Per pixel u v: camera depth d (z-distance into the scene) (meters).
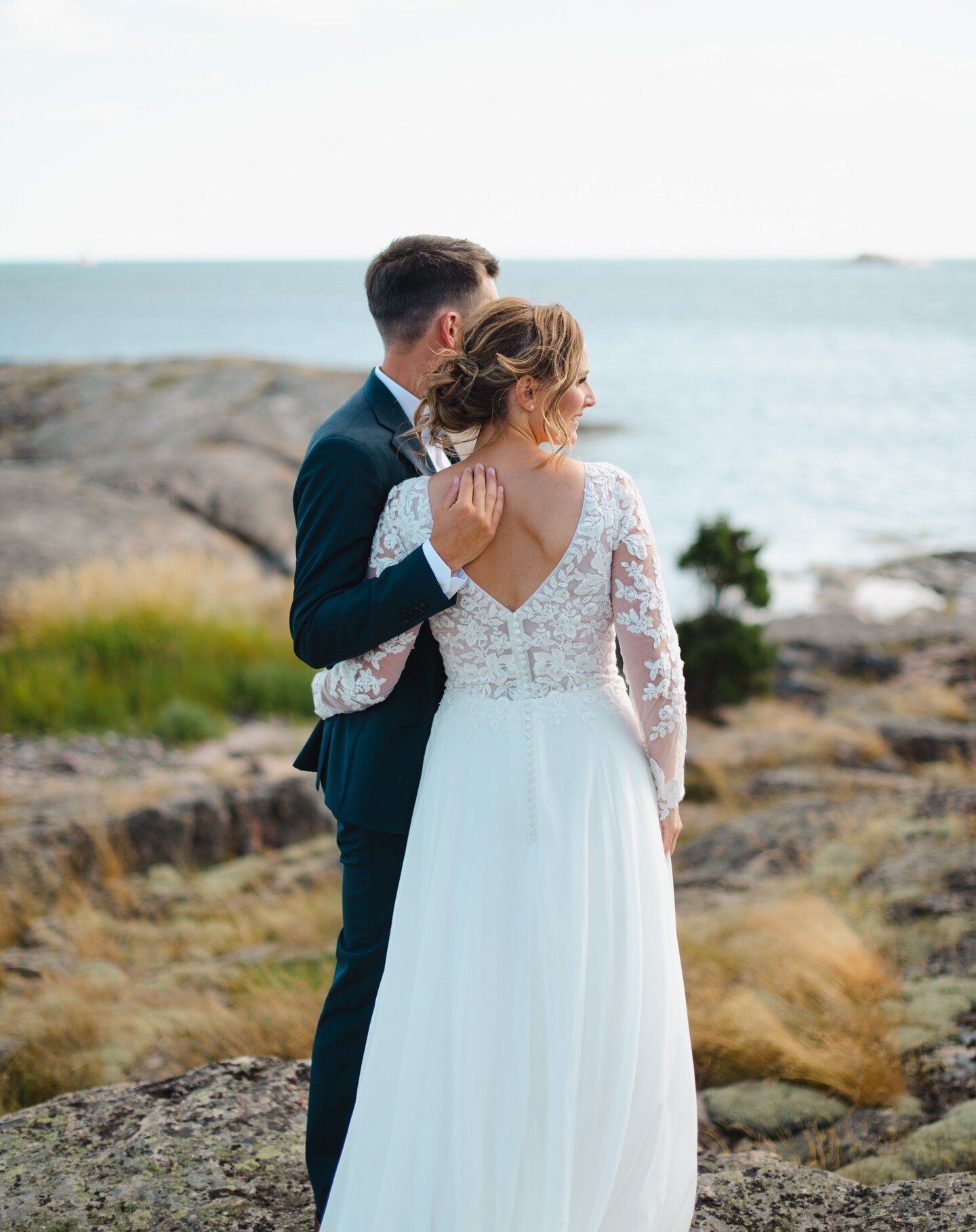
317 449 1.91
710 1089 3.40
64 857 6.38
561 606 1.81
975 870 4.80
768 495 26.73
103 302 157.62
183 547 15.92
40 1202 2.15
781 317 115.06
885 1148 2.92
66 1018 4.42
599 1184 1.74
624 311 126.31
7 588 12.72
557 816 1.79
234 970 5.08
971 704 10.28
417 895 1.87
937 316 117.06
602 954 1.78
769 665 11.06
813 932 4.16
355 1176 1.83
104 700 10.27
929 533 22.86
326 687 1.94
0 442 27.52
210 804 7.11
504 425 1.82
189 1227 2.08
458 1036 1.75
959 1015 3.51
